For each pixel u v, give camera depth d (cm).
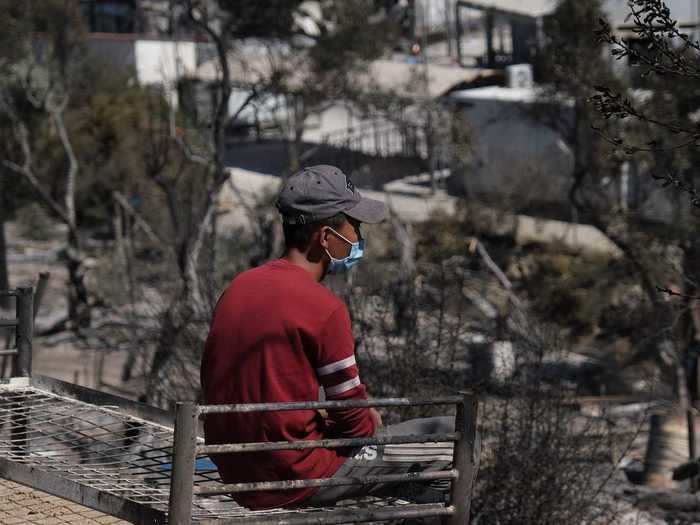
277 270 567
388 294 1497
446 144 5356
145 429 713
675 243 2869
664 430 2103
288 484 532
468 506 563
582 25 3192
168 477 626
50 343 4000
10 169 4894
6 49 4541
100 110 4984
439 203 5259
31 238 5959
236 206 5331
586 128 3384
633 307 3469
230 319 558
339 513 542
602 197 3531
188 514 508
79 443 677
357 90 4572
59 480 586
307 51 4362
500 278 3734
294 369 546
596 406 1927
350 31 4325
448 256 3553
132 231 4484
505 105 5225
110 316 3944
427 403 549
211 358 562
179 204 3541
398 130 5931
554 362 1502
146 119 4978
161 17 6988
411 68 5319
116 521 747
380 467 585
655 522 1778
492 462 1362
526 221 4912
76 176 4978
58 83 5069
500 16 6662
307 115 4519
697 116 2536
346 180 579
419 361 1373
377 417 604
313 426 559
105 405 744
